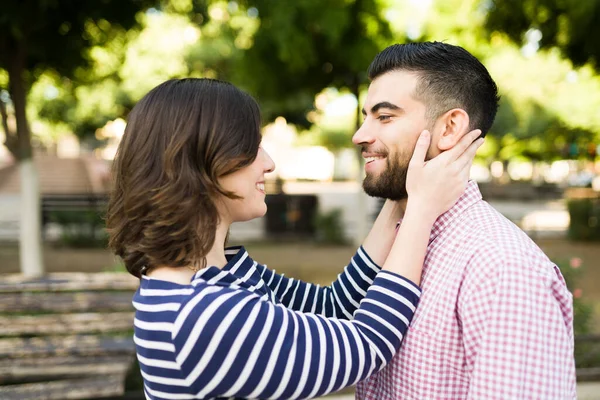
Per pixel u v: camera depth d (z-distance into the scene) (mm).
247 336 943
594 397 3178
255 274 1152
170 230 1010
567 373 972
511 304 952
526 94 16969
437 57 1164
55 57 5605
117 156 1109
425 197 1112
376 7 6215
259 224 11555
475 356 1001
